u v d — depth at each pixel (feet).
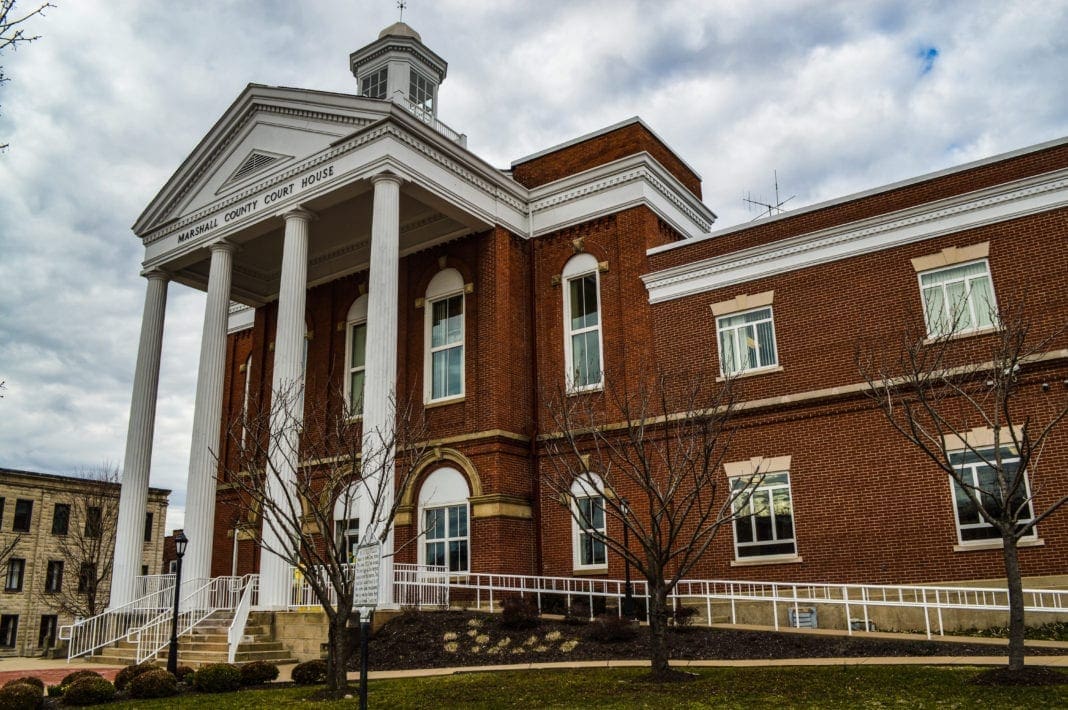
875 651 54.54
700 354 82.89
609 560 82.07
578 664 56.70
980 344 68.33
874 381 71.15
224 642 70.59
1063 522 62.49
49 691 54.95
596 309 92.12
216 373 92.43
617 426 83.87
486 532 84.48
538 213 98.12
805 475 74.38
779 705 39.70
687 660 56.54
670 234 95.61
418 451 79.51
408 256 101.35
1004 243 69.87
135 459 96.12
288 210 89.81
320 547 93.35
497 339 90.63
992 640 56.34
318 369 107.14
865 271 75.72
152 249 104.22
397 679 54.90
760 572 74.33
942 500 67.62
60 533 187.32
